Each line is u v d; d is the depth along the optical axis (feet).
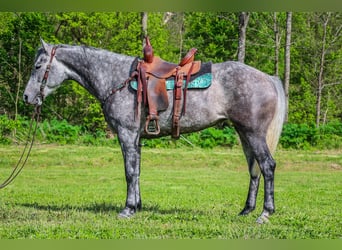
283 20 116.57
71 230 26.35
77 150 71.56
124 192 44.93
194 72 28.45
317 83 120.67
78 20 93.15
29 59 97.09
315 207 36.29
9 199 38.83
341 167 67.26
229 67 28.55
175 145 78.59
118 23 95.55
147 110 28.94
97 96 29.94
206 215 30.73
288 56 92.53
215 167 66.85
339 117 128.16
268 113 28.30
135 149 29.19
